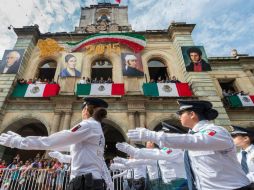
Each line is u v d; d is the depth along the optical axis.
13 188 8.65
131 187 6.50
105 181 2.67
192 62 16.23
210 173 2.32
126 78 15.91
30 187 8.71
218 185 2.25
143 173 6.33
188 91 14.84
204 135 2.27
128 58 16.84
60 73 16.02
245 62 18.58
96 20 23.39
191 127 2.82
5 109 13.92
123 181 8.05
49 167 10.09
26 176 8.95
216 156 2.33
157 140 2.31
